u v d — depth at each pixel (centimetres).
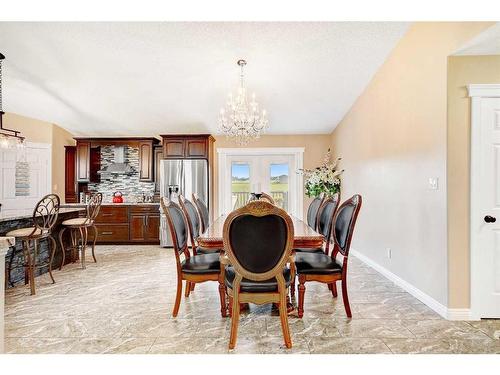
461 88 239
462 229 238
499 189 238
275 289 196
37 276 363
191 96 452
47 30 304
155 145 618
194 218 330
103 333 217
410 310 255
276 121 545
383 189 362
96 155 622
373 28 301
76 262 434
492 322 231
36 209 311
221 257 224
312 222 376
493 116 238
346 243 237
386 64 354
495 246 237
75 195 609
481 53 235
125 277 359
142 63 366
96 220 562
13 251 326
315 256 270
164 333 216
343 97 452
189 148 562
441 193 247
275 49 337
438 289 251
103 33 310
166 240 544
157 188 622
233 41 323
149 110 500
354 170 471
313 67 373
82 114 518
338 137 560
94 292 306
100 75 394
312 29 304
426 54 269
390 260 342
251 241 190
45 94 446
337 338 206
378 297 286
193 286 313
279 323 231
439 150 250
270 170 621
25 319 241
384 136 358
